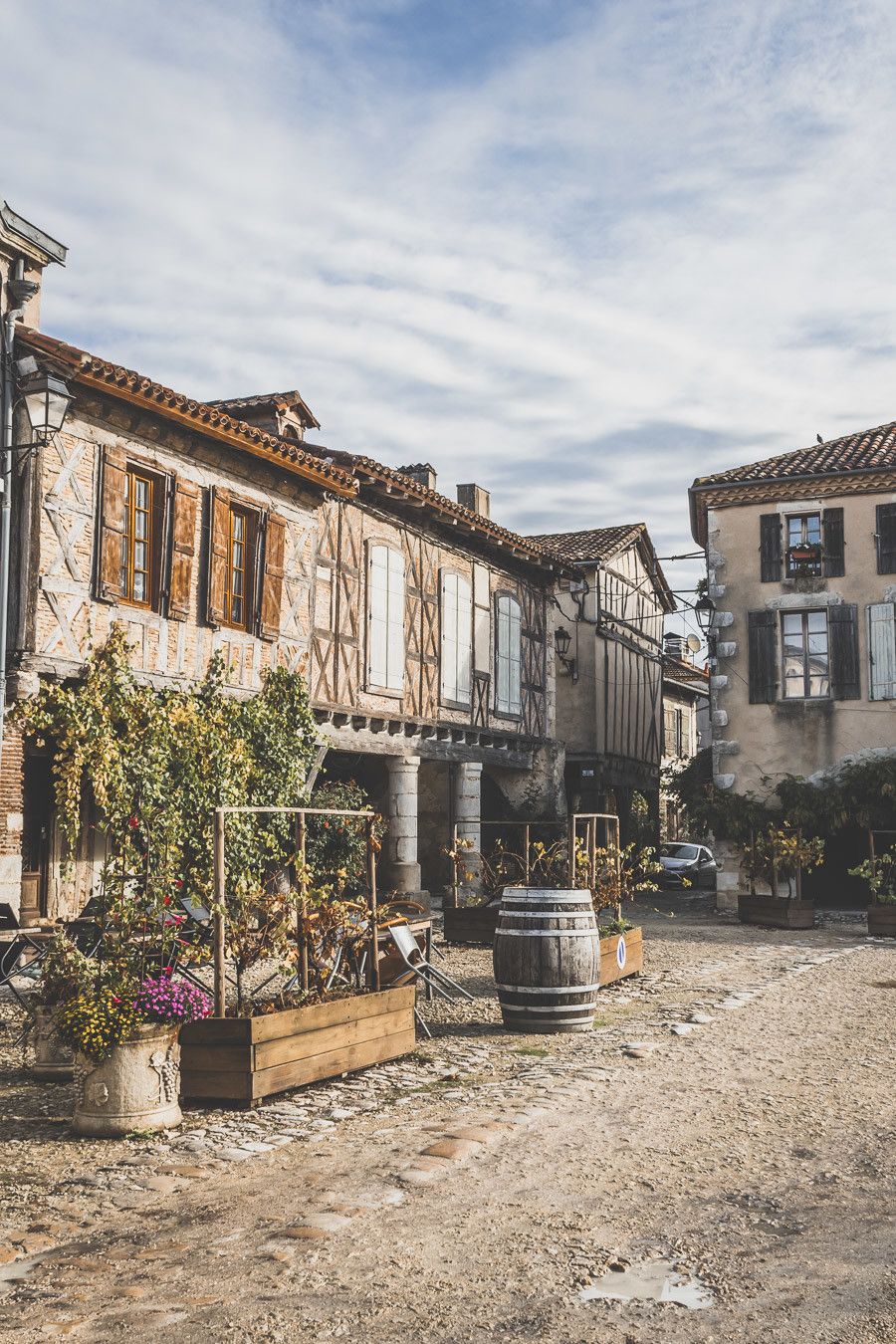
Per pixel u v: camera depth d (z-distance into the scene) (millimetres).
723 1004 9773
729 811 20875
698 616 22500
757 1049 7820
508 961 8492
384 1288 3801
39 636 11281
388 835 18406
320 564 16188
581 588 26312
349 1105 6273
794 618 21641
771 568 21594
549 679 24234
